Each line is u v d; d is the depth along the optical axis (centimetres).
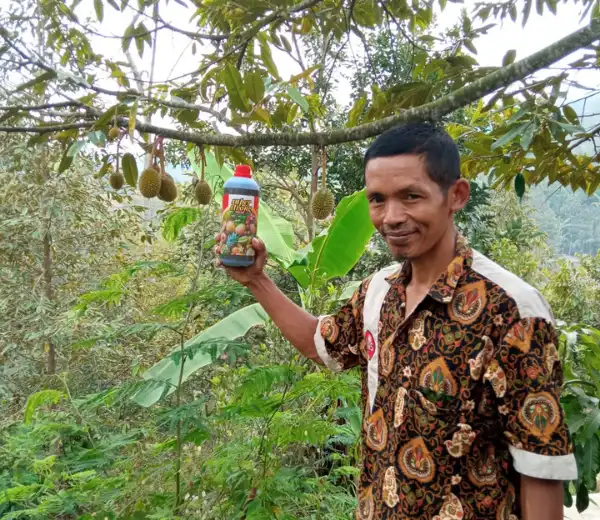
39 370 486
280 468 193
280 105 231
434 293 101
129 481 186
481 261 104
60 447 253
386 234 104
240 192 140
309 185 666
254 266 145
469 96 174
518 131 172
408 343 106
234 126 198
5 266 485
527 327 94
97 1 237
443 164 100
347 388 199
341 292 309
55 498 193
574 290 695
